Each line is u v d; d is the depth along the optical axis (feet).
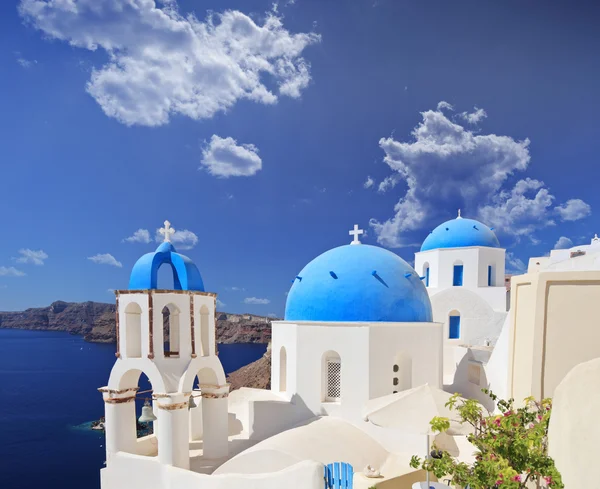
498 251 85.25
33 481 112.78
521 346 31.76
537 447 22.54
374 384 45.57
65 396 236.84
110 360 431.02
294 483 32.71
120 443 43.62
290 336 51.34
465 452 41.63
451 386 64.85
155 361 42.55
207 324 48.32
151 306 42.63
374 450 40.93
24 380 304.09
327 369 49.03
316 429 42.16
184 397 42.01
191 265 46.98
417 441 41.09
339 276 51.39
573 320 27.78
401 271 52.95
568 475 18.90
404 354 48.37
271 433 49.83
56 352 516.32
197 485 37.32
